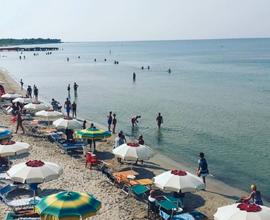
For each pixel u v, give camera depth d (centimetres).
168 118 3834
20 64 12438
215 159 2534
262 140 3006
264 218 1130
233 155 2623
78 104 4644
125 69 10300
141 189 1689
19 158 2186
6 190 1638
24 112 3325
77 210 1088
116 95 5453
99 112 4141
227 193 1953
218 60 14112
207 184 2072
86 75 8600
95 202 1148
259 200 1567
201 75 8594
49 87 6356
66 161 2183
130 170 2153
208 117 3925
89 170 2045
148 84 6869
